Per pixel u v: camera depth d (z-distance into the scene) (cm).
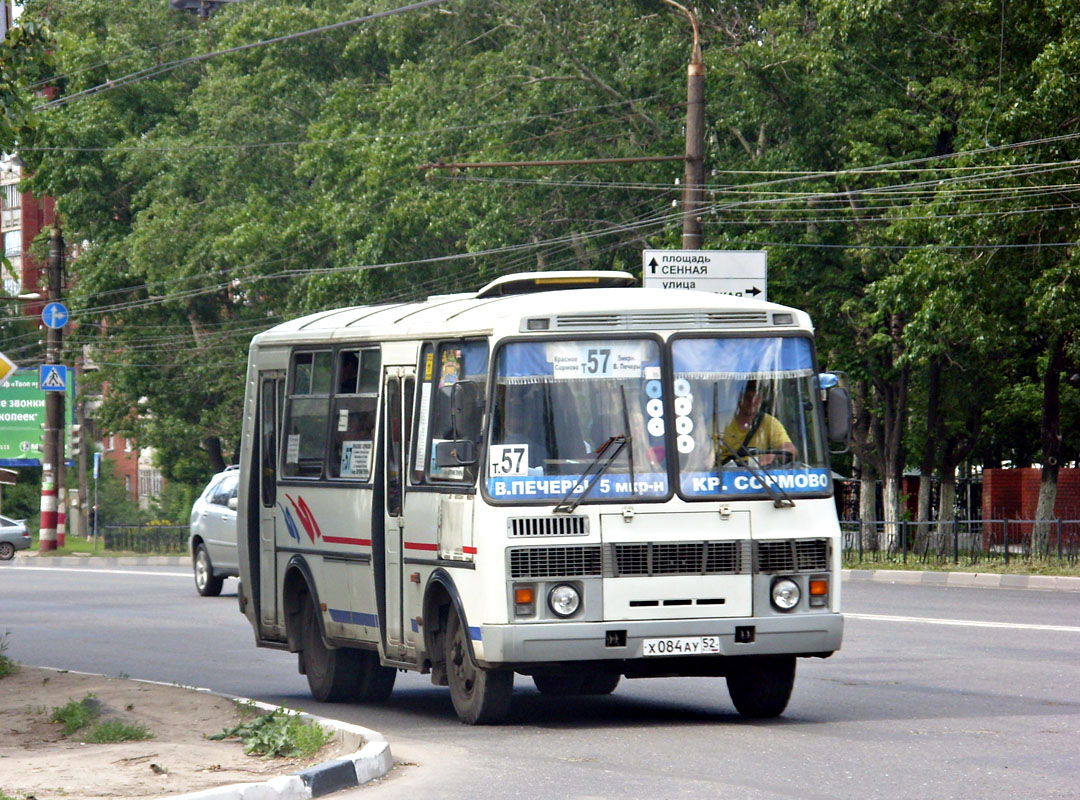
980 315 5519
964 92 6153
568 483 2111
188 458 11906
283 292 10112
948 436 7981
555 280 2494
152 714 2266
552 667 2103
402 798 1669
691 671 2214
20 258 14938
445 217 8069
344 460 2561
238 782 1708
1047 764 1822
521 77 7850
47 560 8388
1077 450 9106
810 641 2145
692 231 5388
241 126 10356
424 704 2606
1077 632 3372
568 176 7594
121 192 11194
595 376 2153
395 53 9719
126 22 11362
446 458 2152
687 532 2123
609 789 1692
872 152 6338
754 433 2180
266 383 2900
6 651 3575
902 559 5812
